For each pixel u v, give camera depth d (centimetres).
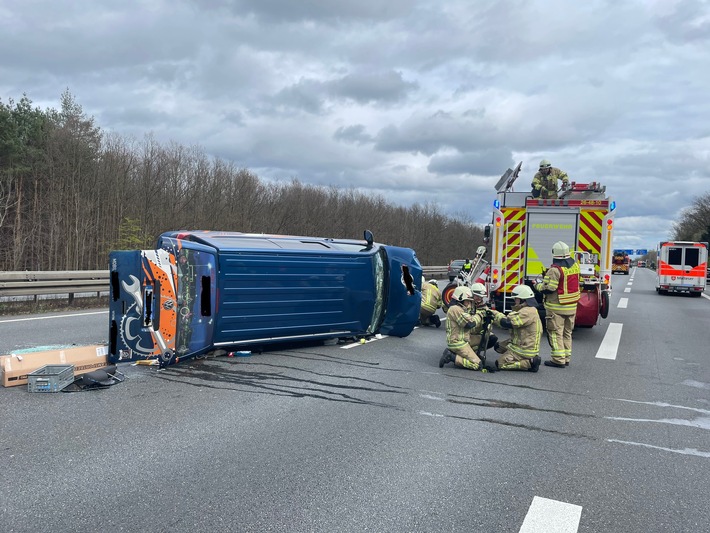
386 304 944
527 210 1099
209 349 730
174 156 3953
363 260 883
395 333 978
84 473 382
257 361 744
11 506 333
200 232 794
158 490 358
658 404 591
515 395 614
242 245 753
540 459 429
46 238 3262
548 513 340
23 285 1235
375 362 763
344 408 547
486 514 337
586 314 1073
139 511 330
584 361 830
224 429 477
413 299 972
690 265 2555
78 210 3288
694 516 342
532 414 546
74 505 336
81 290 1385
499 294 1129
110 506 335
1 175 3111
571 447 457
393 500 352
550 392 632
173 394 579
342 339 916
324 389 614
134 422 489
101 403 543
